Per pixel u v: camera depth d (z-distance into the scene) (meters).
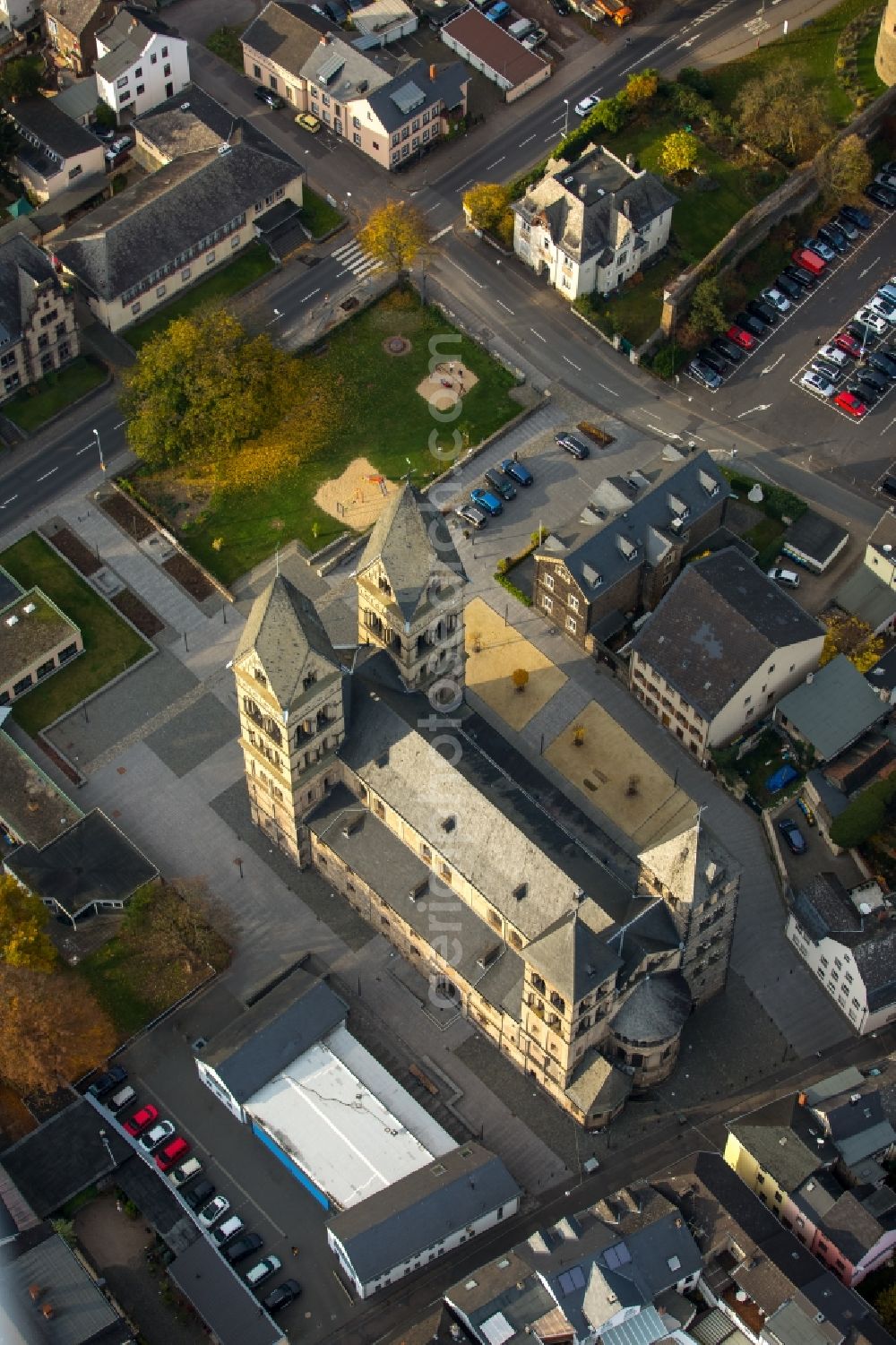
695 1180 172.75
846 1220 169.88
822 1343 162.62
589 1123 184.00
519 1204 179.75
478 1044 191.38
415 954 193.88
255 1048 183.12
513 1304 164.25
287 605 174.12
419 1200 171.62
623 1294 163.88
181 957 194.75
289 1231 177.62
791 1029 193.38
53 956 189.25
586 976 169.25
